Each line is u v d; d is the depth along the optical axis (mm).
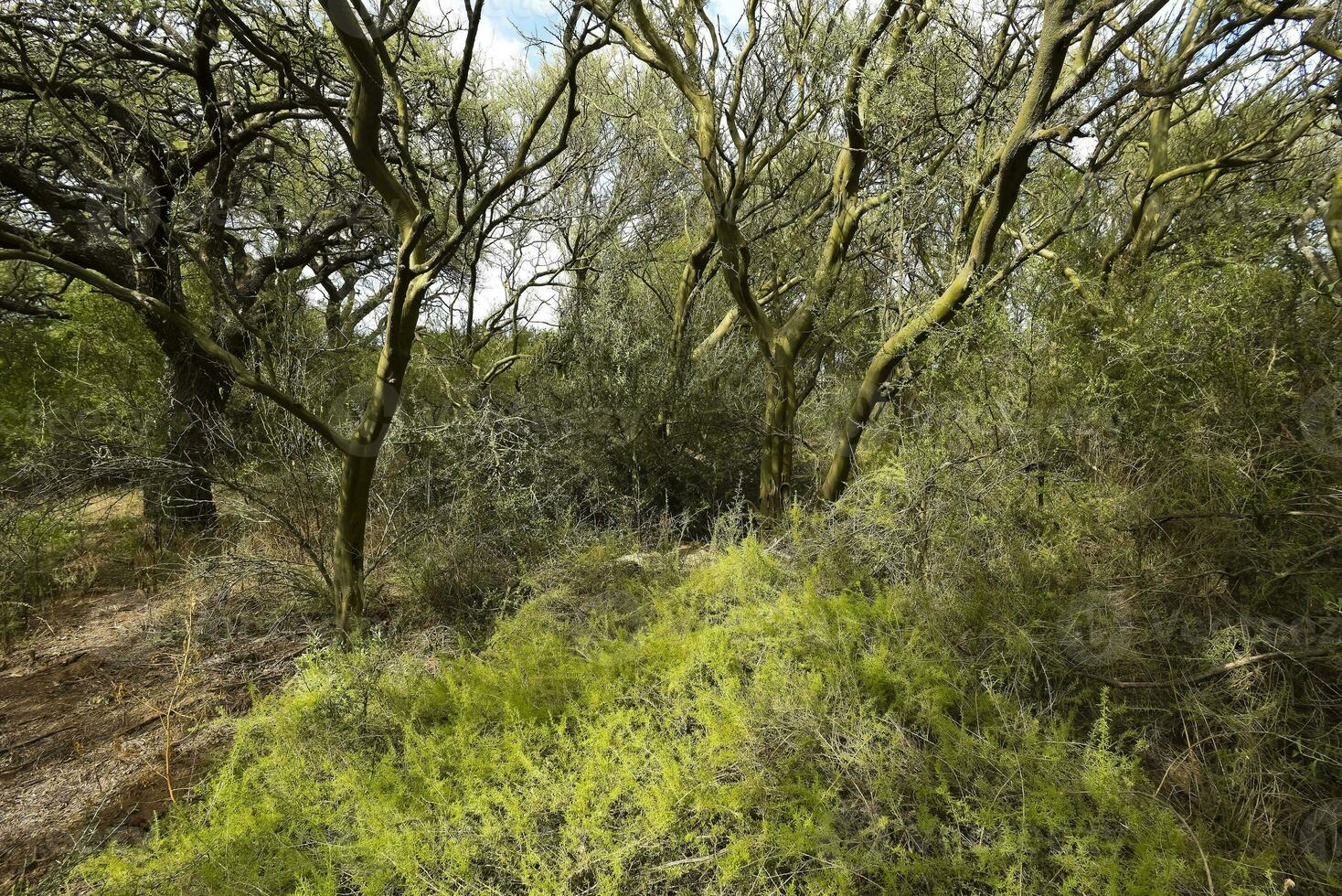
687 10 4547
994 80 3719
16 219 4742
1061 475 2789
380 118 3219
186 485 4598
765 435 4676
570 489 4988
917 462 2973
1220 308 2592
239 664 3330
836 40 4238
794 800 1933
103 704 3023
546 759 2242
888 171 4223
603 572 3758
